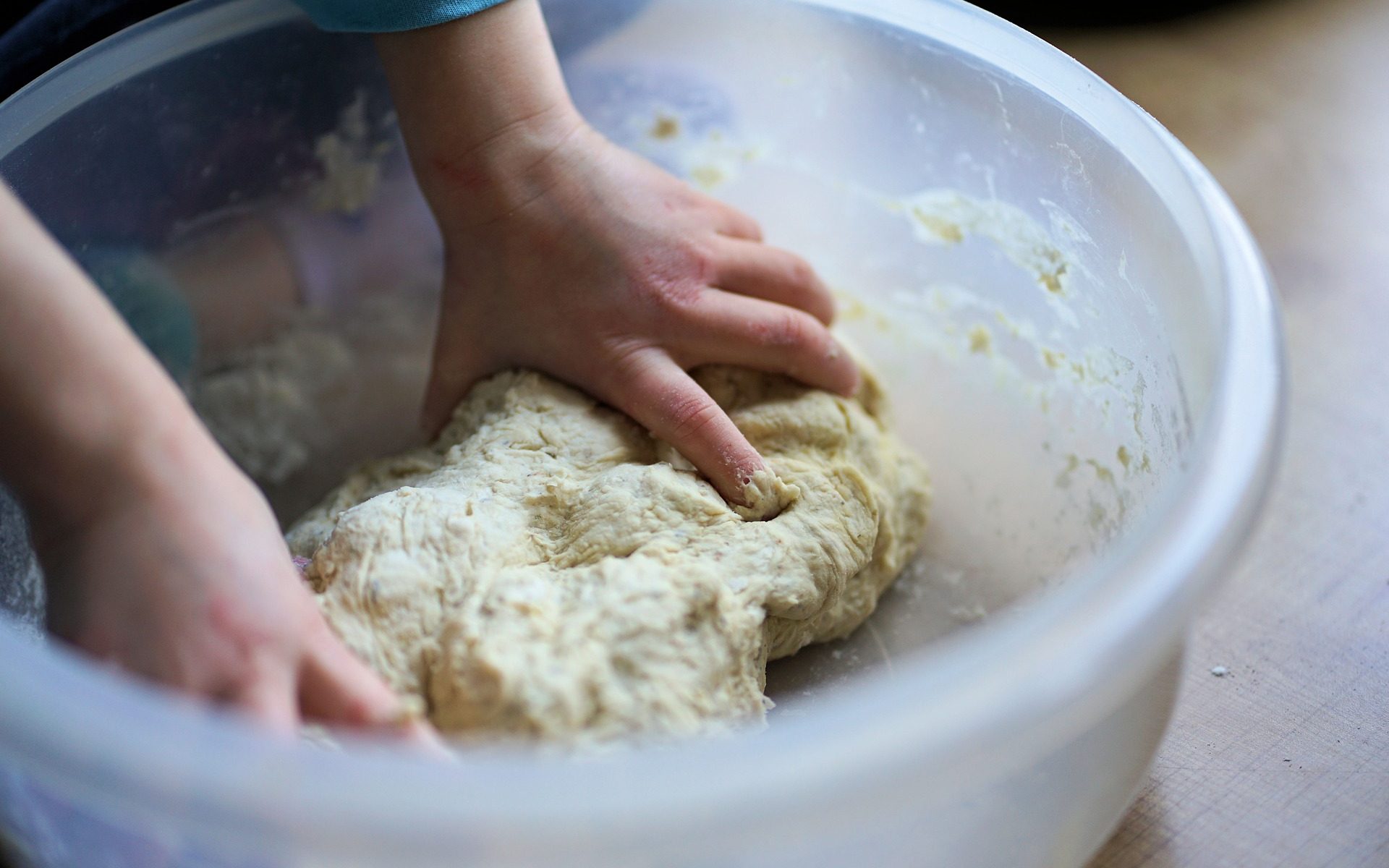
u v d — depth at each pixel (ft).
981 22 3.27
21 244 2.10
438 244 4.03
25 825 2.23
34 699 1.74
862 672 3.27
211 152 3.57
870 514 3.18
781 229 4.14
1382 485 3.65
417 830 1.62
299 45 3.50
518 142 3.25
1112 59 5.27
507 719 2.35
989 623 3.40
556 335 3.24
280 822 1.63
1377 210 4.58
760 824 1.65
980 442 3.83
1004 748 1.78
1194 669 3.16
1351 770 2.89
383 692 2.18
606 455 3.08
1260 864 2.68
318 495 3.81
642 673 2.48
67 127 3.17
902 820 2.18
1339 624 3.26
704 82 3.83
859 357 3.62
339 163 3.82
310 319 4.11
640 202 3.34
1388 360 4.05
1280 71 5.19
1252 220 4.55
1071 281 3.37
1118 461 3.23
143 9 3.71
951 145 3.53
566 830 1.62
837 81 3.65
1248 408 2.26
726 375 3.31
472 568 2.70
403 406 4.08
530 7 3.32
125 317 3.59
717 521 2.93
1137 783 2.57
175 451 2.15
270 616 2.09
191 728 1.70
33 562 3.03
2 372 2.05
